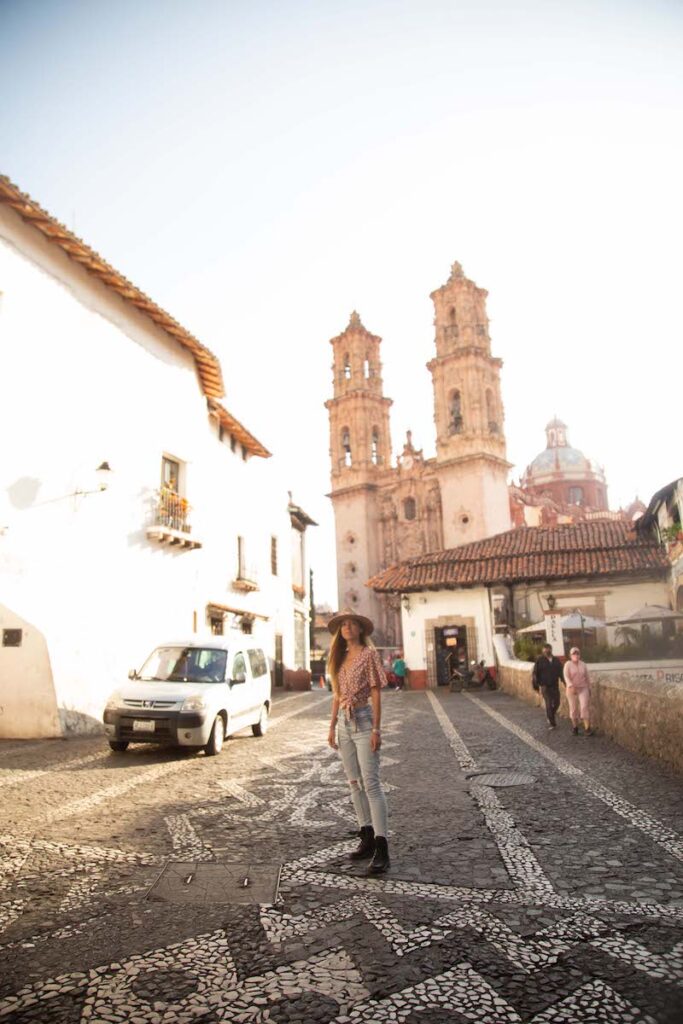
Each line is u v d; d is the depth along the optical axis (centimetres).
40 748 1188
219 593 2420
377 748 532
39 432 1383
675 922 410
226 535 2531
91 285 1561
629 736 1057
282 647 3309
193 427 1981
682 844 565
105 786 834
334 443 6334
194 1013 314
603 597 2739
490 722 1517
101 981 344
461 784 830
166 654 1245
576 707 1255
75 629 1420
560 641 2277
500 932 397
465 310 5491
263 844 580
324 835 608
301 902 446
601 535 2995
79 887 477
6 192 1282
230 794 784
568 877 491
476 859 534
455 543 5172
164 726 1054
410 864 525
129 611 1627
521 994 329
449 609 2995
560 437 8081
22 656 1338
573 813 674
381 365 6594
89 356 1535
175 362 1902
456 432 5366
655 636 2384
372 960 365
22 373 1351
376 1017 310
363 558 5869
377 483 6028
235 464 2684
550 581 2817
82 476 1487
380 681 539
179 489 1931
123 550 1617
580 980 341
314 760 1030
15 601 1327
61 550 1410
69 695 1378
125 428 1652
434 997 326
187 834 612
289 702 2358
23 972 354
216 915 426
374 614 5772
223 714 1138
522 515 6144
